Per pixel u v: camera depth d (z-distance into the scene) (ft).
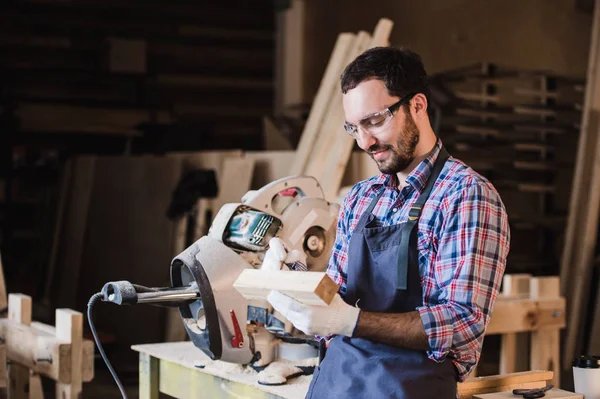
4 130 25.94
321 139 16.52
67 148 26.73
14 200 25.61
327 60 27.81
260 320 8.32
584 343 17.37
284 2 28.02
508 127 23.17
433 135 6.38
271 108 29.86
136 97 28.07
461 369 6.13
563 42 27.96
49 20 27.09
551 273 22.76
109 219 21.16
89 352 9.93
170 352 9.23
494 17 27.68
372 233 6.28
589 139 17.88
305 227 8.75
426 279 6.06
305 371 8.17
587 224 17.53
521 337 11.66
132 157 21.25
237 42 29.45
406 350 5.98
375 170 15.64
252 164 18.19
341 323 5.90
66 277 21.81
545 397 6.85
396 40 28.43
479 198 5.89
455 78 23.35
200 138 26.61
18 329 10.73
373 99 6.06
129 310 18.95
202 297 8.09
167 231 19.49
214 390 8.46
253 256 8.48
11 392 11.23
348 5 27.99
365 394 5.97
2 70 26.45
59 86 27.12
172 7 28.58
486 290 5.80
